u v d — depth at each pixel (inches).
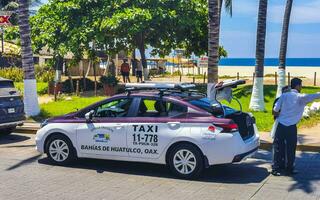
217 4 519.2
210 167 372.5
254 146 345.7
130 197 288.4
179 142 333.7
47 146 381.7
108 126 357.4
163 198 286.4
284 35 796.0
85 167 372.2
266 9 679.1
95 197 288.0
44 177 339.9
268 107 736.3
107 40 978.7
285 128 341.7
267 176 344.2
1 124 484.1
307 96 337.4
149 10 919.7
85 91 1019.3
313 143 444.5
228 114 340.2
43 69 1307.8
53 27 985.5
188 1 966.4
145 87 366.6
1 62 1352.1
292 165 347.3
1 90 492.1
